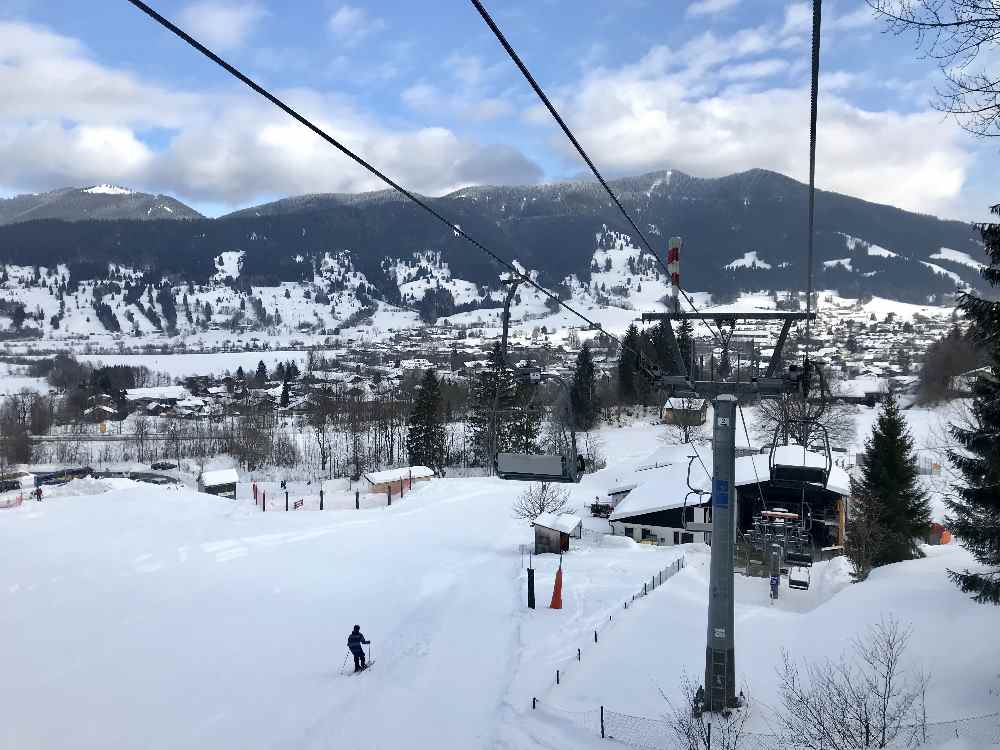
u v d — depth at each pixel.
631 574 33.22
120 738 18.52
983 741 13.55
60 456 103.12
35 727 19.19
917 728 15.00
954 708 16.08
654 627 24.78
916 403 112.56
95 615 29.16
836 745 13.99
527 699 19.44
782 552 40.00
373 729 18.23
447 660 22.88
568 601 28.78
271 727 18.69
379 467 95.31
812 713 15.28
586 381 106.31
